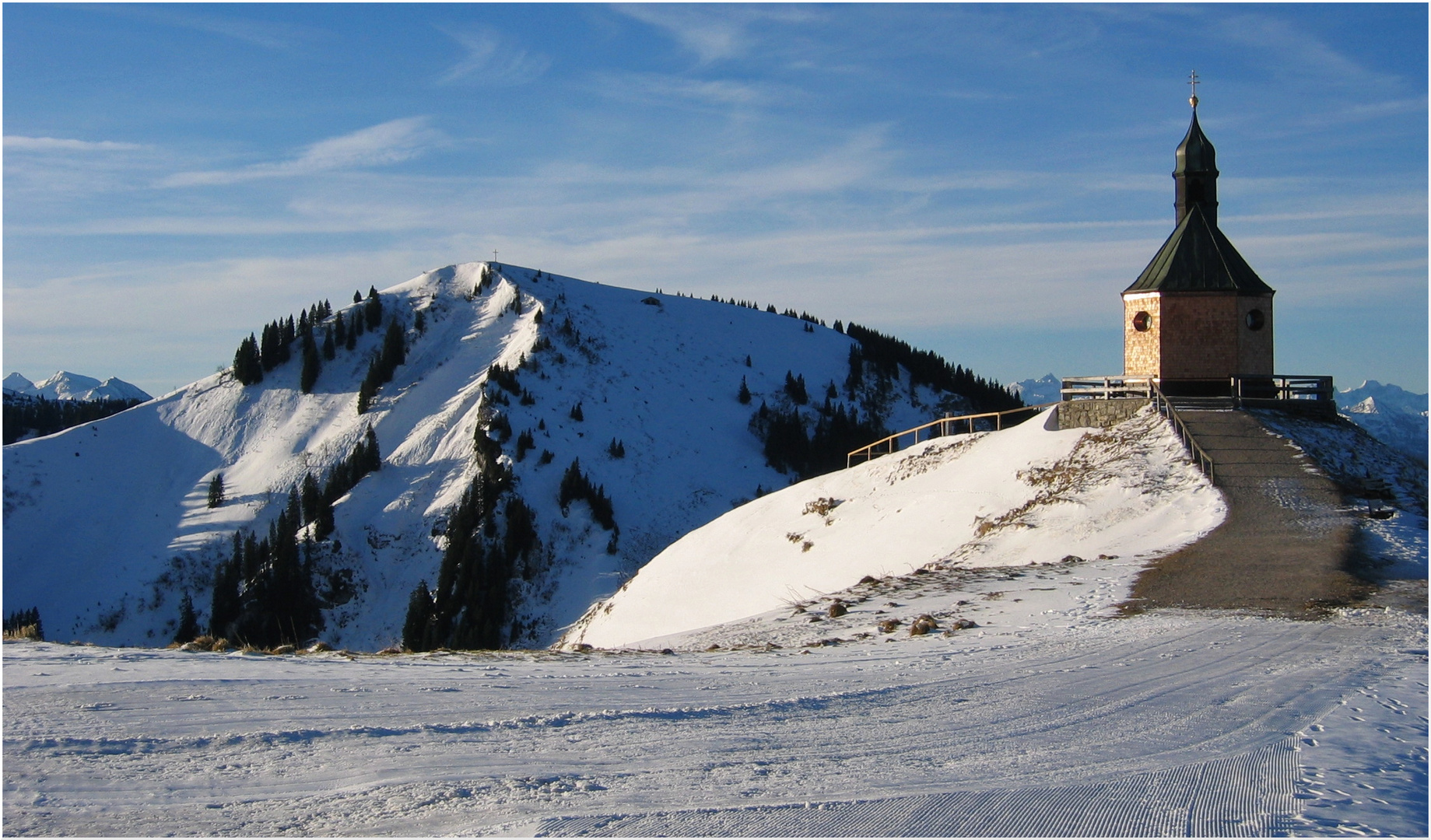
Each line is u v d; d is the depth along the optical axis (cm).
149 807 878
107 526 13738
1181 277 4191
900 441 17300
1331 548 2548
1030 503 3597
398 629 10894
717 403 17200
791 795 942
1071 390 4419
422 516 12531
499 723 1186
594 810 890
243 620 10712
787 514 4747
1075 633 1919
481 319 18688
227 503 14038
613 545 11719
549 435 14050
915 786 973
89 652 1650
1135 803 930
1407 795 966
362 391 15962
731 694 1409
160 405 16550
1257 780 1005
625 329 19188
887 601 2541
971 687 1460
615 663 1755
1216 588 2239
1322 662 1585
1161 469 3412
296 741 1093
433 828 838
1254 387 4131
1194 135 4388
